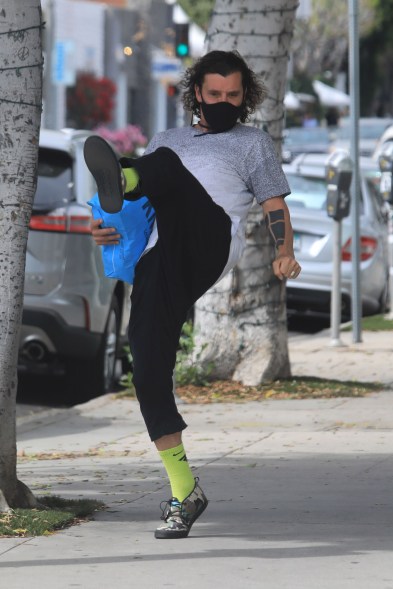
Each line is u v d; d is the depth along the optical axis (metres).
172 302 15.91
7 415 17.41
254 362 31.31
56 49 87.06
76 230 29.91
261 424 26.39
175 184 15.62
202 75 16.25
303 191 46.97
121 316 32.72
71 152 30.47
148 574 14.55
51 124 87.69
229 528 16.97
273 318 31.42
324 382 31.64
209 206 15.78
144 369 15.94
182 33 69.94
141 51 138.75
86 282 30.11
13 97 17.05
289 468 21.48
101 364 31.48
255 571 14.66
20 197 17.16
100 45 125.25
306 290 45.16
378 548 15.78
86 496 19.36
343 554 15.45
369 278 46.66
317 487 19.84
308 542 16.11
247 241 31.20
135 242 15.93
